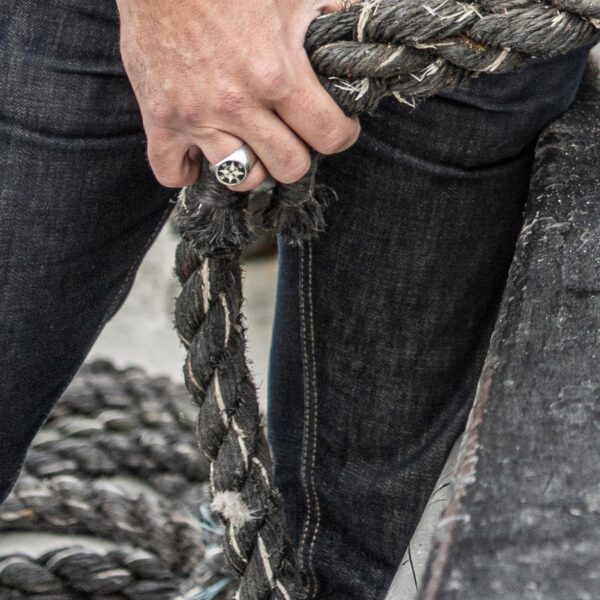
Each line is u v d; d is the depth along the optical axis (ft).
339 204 3.69
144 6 3.01
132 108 3.51
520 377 2.82
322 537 3.97
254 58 3.01
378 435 3.85
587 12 3.07
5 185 3.54
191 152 3.18
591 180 3.30
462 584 2.52
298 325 3.86
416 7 3.05
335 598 3.98
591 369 2.83
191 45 3.01
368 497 3.89
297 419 3.94
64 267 3.62
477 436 2.72
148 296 6.46
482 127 3.51
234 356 3.33
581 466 2.67
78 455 4.81
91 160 3.54
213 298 3.30
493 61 3.10
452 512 2.62
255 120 3.05
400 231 3.67
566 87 3.51
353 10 3.08
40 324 3.66
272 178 3.19
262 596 3.35
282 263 3.87
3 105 3.50
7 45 3.47
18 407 3.74
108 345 6.04
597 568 2.54
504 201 3.64
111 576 4.35
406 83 3.11
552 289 3.00
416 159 3.58
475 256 3.68
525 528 2.59
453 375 3.79
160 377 5.28
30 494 4.60
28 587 4.32
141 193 3.64
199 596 4.31
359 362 3.82
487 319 3.76
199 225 3.20
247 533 3.33
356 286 3.75
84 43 3.45
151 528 4.57
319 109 3.06
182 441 4.90
